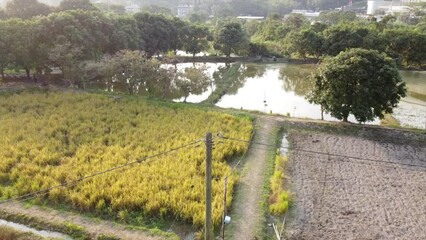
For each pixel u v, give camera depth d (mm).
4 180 21141
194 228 17266
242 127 28750
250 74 56719
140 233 16719
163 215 17938
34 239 16125
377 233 17234
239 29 68938
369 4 172250
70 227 16984
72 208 18594
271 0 181625
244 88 47438
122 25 53906
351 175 22641
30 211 18188
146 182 19891
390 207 19297
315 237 16906
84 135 26375
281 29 80500
